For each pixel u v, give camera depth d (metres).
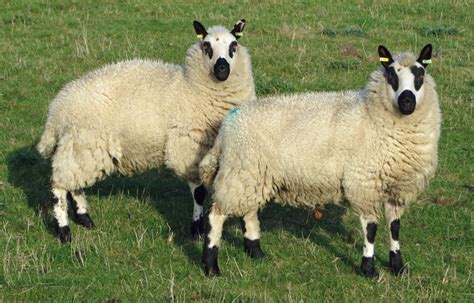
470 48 21.42
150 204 13.39
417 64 10.09
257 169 10.30
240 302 9.85
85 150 11.67
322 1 25.77
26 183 14.38
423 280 10.48
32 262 11.05
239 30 12.38
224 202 10.44
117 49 21.48
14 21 24.05
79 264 10.93
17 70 20.08
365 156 10.05
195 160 11.84
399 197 10.33
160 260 11.16
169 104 11.72
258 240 11.24
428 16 24.33
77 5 25.50
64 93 11.96
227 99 11.91
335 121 10.21
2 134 16.53
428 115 10.11
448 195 13.52
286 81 18.88
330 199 10.48
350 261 11.11
